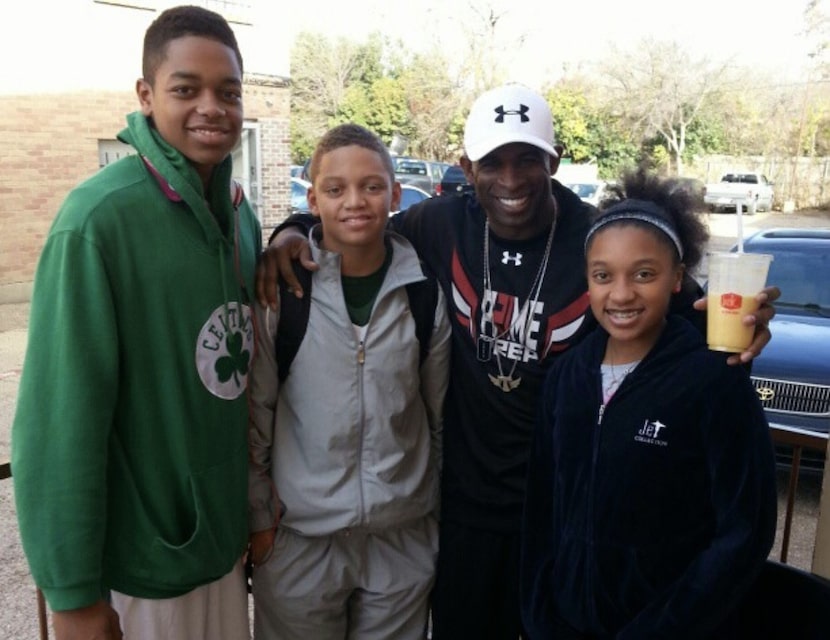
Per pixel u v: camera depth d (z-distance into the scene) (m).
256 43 13.66
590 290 1.80
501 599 2.34
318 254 2.07
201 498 1.82
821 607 1.68
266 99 14.05
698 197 1.88
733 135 34.25
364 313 2.12
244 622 2.08
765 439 1.63
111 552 1.76
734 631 1.74
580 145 32.62
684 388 1.67
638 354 1.80
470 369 2.25
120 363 1.69
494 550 2.27
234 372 1.87
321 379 2.07
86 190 1.66
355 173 2.02
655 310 1.71
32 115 10.82
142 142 1.72
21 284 10.98
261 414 2.11
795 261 6.10
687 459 1.66
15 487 1.60
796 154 31.69
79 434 1.59
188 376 1.77
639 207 1.74
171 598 1.82
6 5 10.41
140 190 1.70
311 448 2.10
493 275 2.27
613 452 1.73
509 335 2.22
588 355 1.87
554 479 1.91
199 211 1.74
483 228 2.32
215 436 1.84
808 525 4.52
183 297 1.74
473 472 2.28
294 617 2.20
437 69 34.19
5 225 10.73
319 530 2.11
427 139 34.19
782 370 4.86
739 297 1.64
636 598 1.71
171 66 1.69
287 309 2.06
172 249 1.72
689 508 1.68
